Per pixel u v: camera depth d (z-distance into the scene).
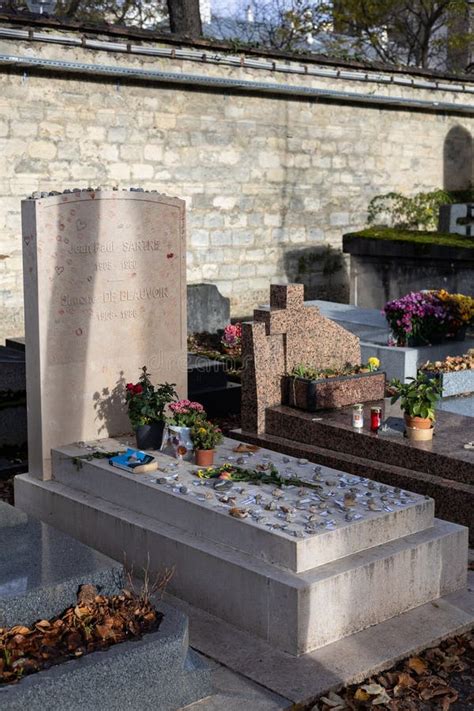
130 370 7.37
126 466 6.32
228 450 6.71
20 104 11.80
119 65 12.27
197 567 5.47
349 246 14.21
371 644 5.08
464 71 25.09
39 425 6.90
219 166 13.95
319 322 8.33
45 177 12.15
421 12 24.28
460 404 8.45
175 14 17.59
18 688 3.94
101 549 6.22
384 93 15.32
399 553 5.38
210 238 14.04
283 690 4.62
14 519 5.64
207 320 12.25
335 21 23.31
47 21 11.40
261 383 8.01
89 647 4.29
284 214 14.87
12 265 11.96
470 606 5.57
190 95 13.45
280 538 5.14
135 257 7.28
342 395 8.11
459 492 6.52
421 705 4.62
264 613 5.08
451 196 17.03
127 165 12.94
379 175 16.00
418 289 13.41
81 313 7.02
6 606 4.45
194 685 4.51
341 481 6.05
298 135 14.81
